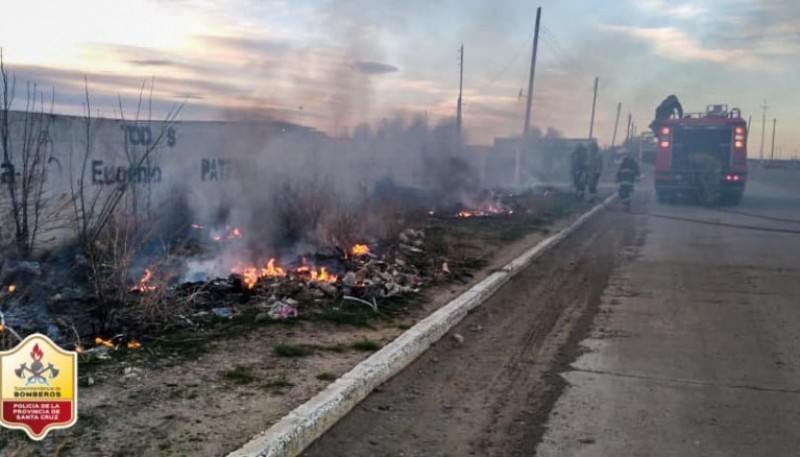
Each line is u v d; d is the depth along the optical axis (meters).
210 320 6.42
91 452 3.56
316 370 5.10
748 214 21.86
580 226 18.03
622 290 9.36
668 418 4.66
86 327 5.89
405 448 4.12
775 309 8.10
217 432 3.88
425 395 5.07
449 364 5.90
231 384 4.71
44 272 6.98
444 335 6.82
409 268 9.66
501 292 9.10
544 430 4.44
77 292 6.69
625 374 5.63
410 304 7.58
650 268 11.23
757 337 6.83
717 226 18.08
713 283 9.85
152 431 3.86
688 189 25.25
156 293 6.30
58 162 8.89
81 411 4.08
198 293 6.83
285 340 5.88
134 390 4.49
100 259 6.86
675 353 6.26
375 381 5.12
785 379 5.50
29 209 7.72
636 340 6.72
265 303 7.07
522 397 5.07
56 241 8.12
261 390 4.61
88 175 9.40
